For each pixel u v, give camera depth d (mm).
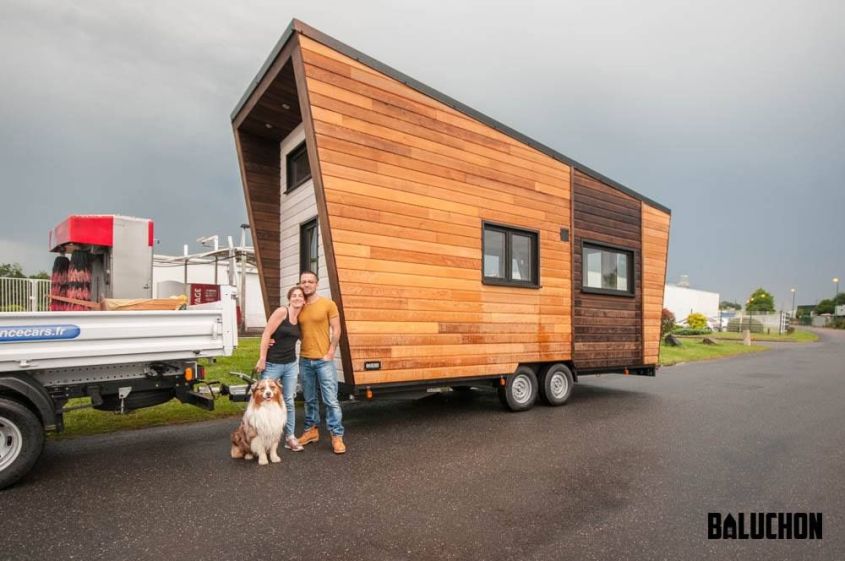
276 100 6461
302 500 3615
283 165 7660
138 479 4023
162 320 4480
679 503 3621
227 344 4852
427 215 6156
